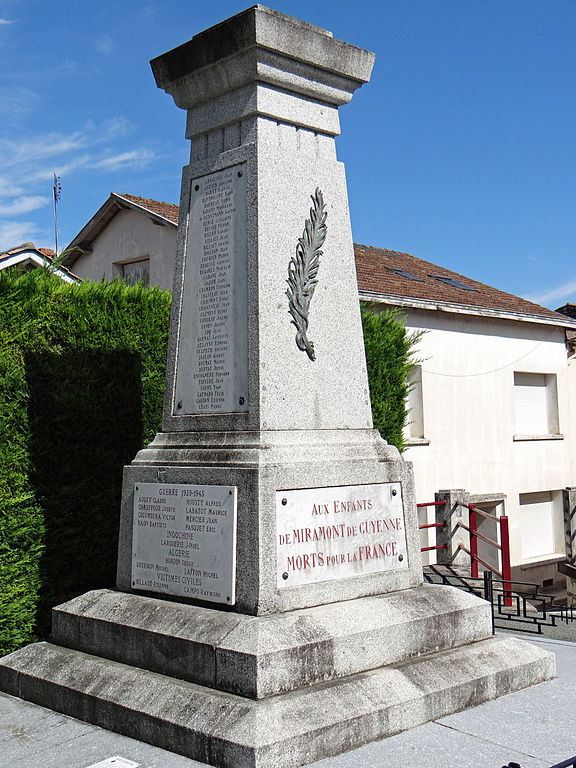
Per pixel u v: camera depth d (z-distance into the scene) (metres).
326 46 5.67
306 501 5.00
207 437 5.34
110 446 7.09
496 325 16.86
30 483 6.45
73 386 6.82
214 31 5.50
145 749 4.31
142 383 7.38
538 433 18.08
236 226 5.44
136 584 5.48
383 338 10.18
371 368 9.97
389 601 5.15
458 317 16.06
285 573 4.81
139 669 4.87
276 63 5.46
